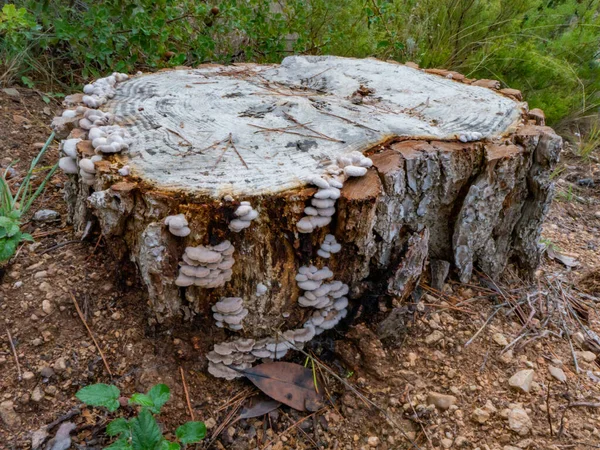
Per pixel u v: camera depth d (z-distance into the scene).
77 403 2.23
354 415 2.37
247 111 2.91
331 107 3.01
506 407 2.34
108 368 2.35
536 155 2.71
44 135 4.06
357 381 2.49
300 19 5.16
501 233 2.98
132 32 4.42
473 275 3.09
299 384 2.45
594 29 5.79
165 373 2.37
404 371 2.49
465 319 2.79
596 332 2.95
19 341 2.39
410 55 5.58
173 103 2.97
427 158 2.48
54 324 2.46
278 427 2.34
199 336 2.47
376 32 5.45
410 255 2.58
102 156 2.35
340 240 2.36
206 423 2.27
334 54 5.52
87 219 2.79
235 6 4.89
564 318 2.97
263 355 2.47
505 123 2.85
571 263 3.68
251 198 2.10
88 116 2.67
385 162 2.39
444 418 2.30
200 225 2.08
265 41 5.30
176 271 2.20
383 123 2.79
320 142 2.54
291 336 2.51
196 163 2.32
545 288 3.21
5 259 2.58
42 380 2.27
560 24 5.94
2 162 3.59
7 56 4.57
